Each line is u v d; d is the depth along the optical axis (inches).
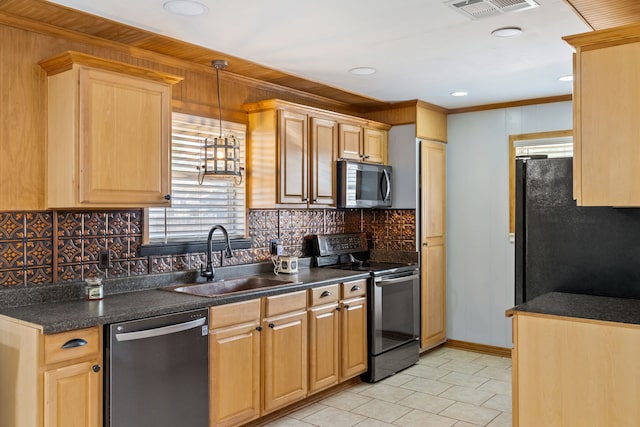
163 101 115.3
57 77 105.3
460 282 202.2
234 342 118.2
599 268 109.2
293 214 168.9
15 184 104.8
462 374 171.2
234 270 146.6
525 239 116.4
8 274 104.2
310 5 98.0
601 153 92.4
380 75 150.8
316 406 143.3
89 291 110.3
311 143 158.1
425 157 191.6
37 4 97.0
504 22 107.9
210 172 134.0
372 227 198.8
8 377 93.9
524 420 95.7
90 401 92.0
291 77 151.2
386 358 166.6
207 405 111.7
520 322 96.0
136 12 101.0
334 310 148.6
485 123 196.5
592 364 88.9
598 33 90.5
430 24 109.0
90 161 102.7
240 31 112.1
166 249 130.6
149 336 99.7
